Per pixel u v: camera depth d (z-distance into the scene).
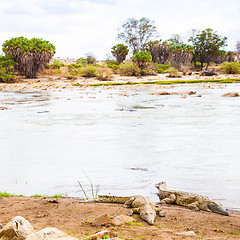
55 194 8.15
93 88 53.56
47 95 43.41
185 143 14.61
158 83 59.81
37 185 8.91
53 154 12.77
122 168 10.51
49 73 78.69
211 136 16.28
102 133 17.66
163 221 6.17
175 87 52.22
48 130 18.94
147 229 5.59
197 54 102.06
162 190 7.86
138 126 19.89
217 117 23.22
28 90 51.88
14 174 10.05
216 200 7.46
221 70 86.25
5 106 32.12
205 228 5.75
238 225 5.93
